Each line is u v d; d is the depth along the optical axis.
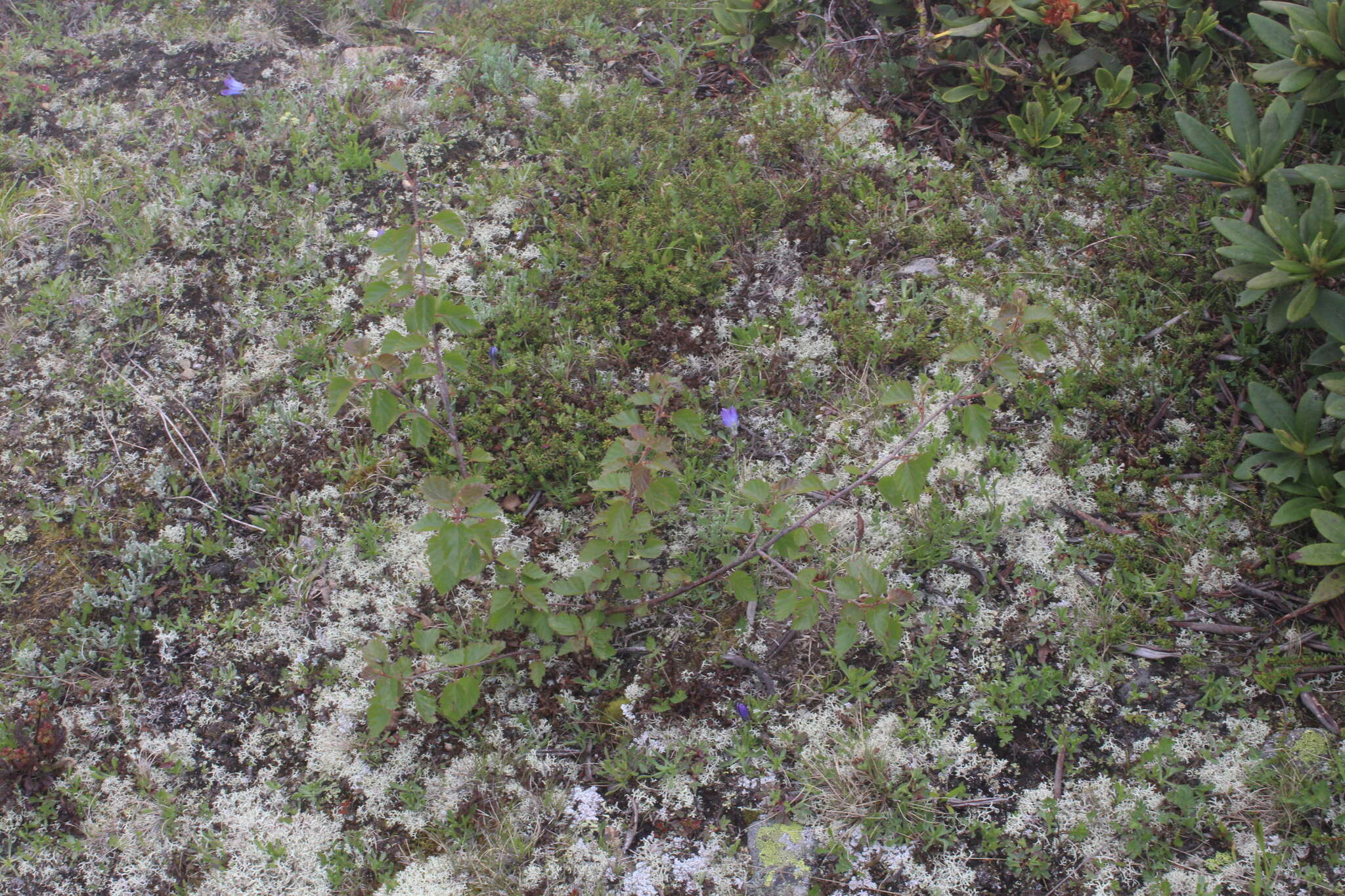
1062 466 1.21
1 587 1.21
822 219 1.37
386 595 1.20
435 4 1.74
